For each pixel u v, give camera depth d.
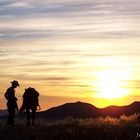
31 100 36.22
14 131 31.56
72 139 29.47
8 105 35.59
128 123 35.47
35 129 32.47
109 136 29.97
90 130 31.20
